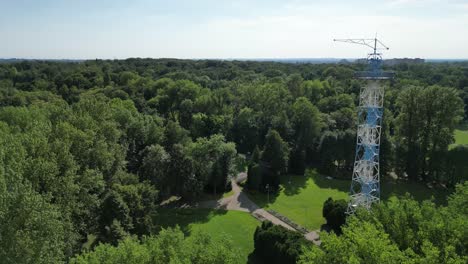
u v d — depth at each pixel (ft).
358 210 122.93
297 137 301.63
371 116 170.09
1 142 155.43
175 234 109.91
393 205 109.91
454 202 120.16
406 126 268.82
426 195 246.27
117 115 253.85
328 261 87.04
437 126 261.44
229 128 311.27
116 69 565.12
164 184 224.53
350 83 435.94
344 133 281.33
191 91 366.22
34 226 106.32
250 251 175.83
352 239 88.02
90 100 234.58
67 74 486.79
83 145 181.27
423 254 93.40
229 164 244.42
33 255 102.58
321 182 270.67
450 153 254.47
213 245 108.58
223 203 231.91
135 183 191.72
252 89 349.61
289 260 150.61
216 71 608.60
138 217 173.88
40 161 142.72
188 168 222.69
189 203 230.68
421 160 265.34
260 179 248.32
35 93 374.43
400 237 99.45
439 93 257.96
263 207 226.79
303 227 199.72
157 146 227.81
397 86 436.76
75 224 155.33
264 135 310.04
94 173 173.27
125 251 102.68
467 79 506.07
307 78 540.52
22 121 228.84
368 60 171.42
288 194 248.32
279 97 336.70
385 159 265.95
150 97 411.54
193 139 297.74
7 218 103.09
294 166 285.64
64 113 219.82
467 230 92.79
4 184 106.22
